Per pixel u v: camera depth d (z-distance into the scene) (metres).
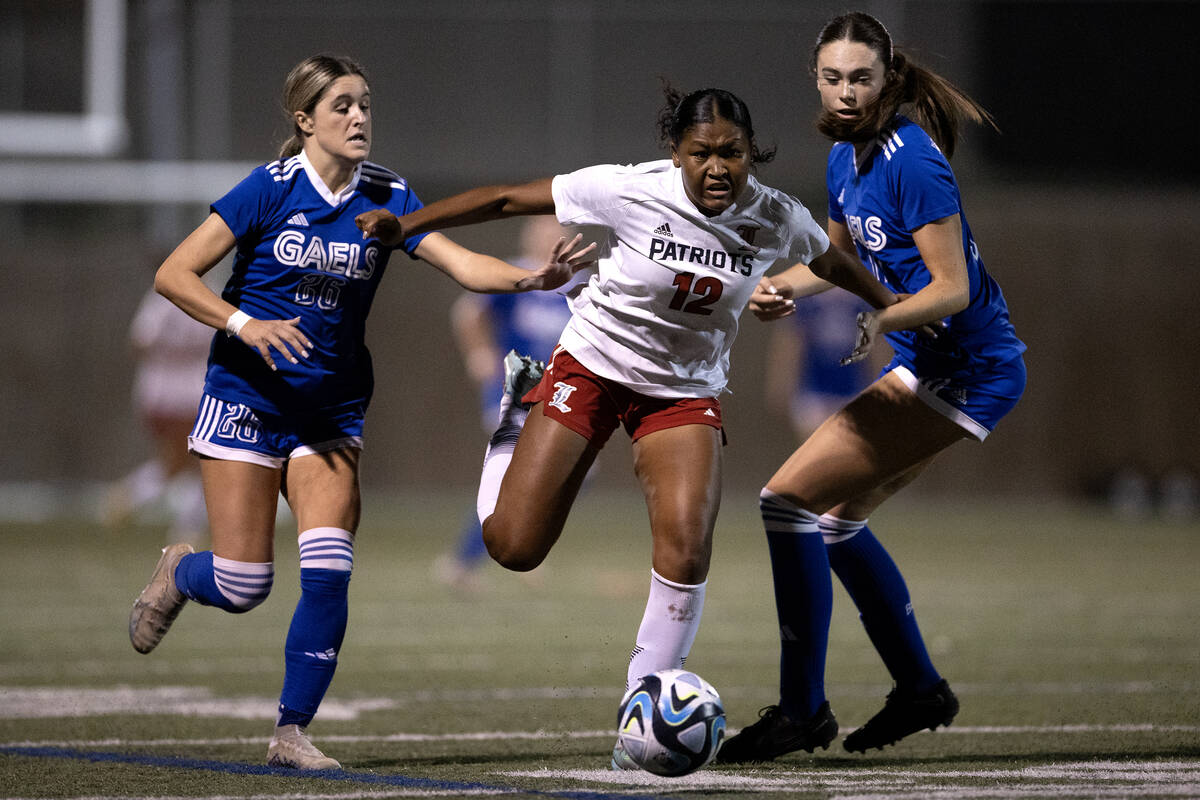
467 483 67.62
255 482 17.31
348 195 17.31
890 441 17.67
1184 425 67.88
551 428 16.66
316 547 16.92
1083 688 23.33
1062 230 67.88
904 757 17.80
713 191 15.57
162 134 70.38
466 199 16.53
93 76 69.88
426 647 29.02
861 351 15.82
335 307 17.33
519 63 70.94
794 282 18.39
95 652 27.89
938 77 17.42
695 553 15.97
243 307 17.36
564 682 24.58
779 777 16.22
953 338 17.61
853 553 18.17
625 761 15.29
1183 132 74.06
